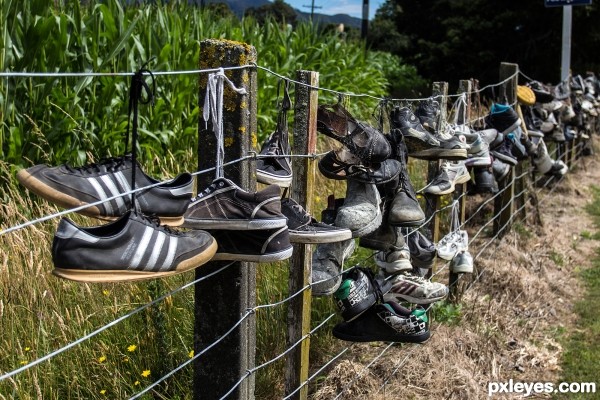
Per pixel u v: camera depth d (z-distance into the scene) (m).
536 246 6.57
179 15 7.30
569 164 10.09
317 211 5.15
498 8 20.08
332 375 3.78
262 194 2.10
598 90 10.88
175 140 6.17
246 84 2.21
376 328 3.27
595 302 5.51
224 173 2.25
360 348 4.20
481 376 4.22
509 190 6.44
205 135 2.21
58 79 5.30
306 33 10.02
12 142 4.75
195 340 2.38
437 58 21.34
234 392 2.37
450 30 20.52
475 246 6.22
